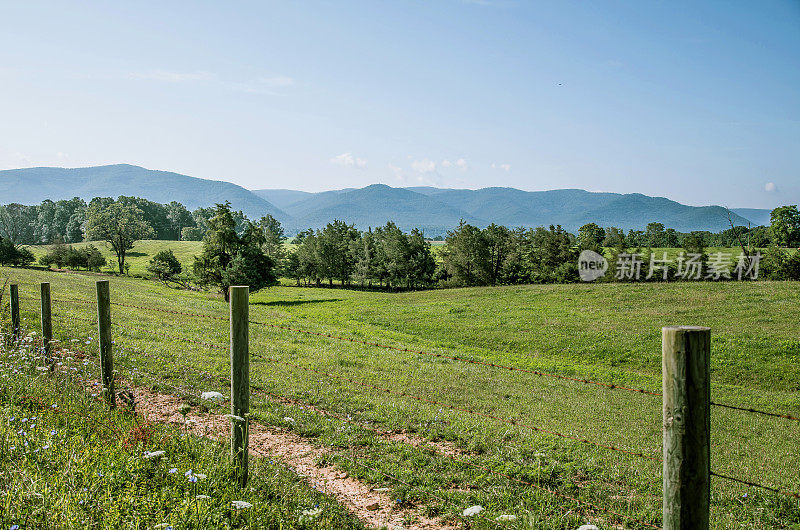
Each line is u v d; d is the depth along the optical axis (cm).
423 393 1405
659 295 4219
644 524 600
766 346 2639
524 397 1530
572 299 4428
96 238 11000
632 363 2605
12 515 376
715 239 11631
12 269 5019
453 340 3231
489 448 877
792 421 1511
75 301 2328
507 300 4694
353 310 4719
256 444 780
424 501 620
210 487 481
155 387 1012
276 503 510
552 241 8131
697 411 310
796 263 5453
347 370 1602
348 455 763
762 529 641
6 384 725
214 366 1283
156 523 398
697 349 308
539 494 661
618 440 1091
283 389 1183
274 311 4109
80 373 900
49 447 501
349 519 541
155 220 19900
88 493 423
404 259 9094
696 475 311
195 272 5919
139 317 2189
